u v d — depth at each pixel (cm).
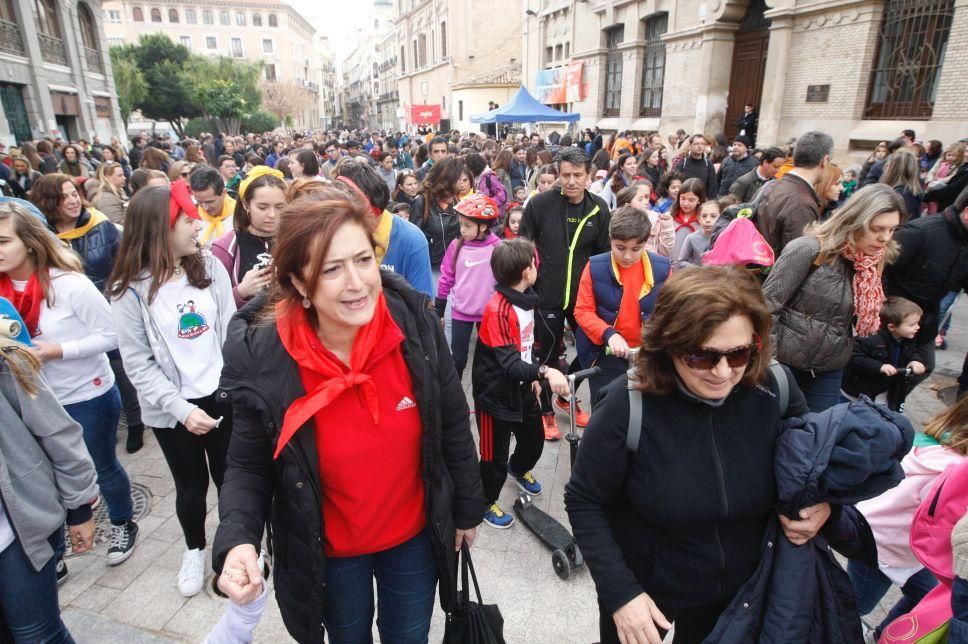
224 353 146
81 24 2325
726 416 147
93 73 2362
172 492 345
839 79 1088
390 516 162
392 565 171
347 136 3625
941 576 148
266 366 143
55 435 175
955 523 142
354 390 148
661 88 1689
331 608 167
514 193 963
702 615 171
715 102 1448
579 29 2066
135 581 272
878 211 251
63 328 252
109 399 272
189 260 245
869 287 271
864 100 1059
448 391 166
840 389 328
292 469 144
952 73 900
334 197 140
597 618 246
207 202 407
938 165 714
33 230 242
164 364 241
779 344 288
